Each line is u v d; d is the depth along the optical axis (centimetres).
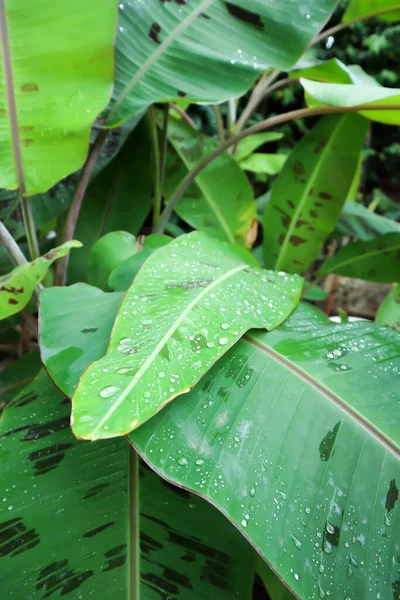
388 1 135
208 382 77
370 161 383
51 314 87
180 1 115
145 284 84
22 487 80
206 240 103
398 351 85
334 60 117
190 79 109
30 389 93
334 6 116
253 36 113
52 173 99
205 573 77
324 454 70
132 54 111
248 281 92
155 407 65
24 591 72
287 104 348
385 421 73
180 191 138
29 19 89
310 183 136
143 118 152
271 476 68
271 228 144
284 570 63
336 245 279
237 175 148
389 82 333
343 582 63
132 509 80
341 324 91
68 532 77
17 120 94
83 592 73
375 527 66
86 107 94
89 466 83
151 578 75
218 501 65
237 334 76
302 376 78
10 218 136
